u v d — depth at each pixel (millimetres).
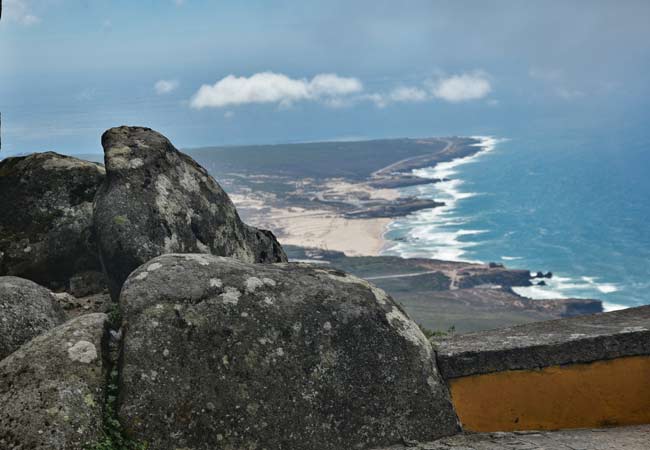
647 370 5551
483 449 5156
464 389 5664
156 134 8664
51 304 6164
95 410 4984
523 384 5598
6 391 4938
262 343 5414
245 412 5195
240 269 5773
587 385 5559
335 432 5309
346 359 5527
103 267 7773
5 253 8344
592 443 5113
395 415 5453
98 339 5348
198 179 8703
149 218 7797
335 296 5781
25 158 8859
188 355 5250
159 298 5430
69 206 8555
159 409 5070
